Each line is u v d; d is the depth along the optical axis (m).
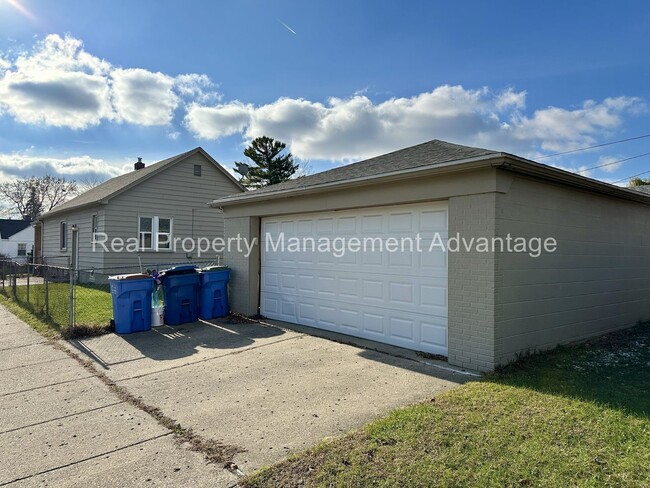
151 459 2.98
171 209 15.37
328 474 2.66
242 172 18.27
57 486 2.65
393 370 5.06
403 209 6.23
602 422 3.37
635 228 8.38
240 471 2.79
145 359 5.72
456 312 5.27
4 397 4.33
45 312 8.77
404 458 2.83
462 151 5.84
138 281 7.38
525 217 5.41
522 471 2.65
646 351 6.02
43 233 21.23
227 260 9.56
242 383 4.65
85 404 4.11
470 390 4.18
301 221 8.03
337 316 7.28
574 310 6.47
